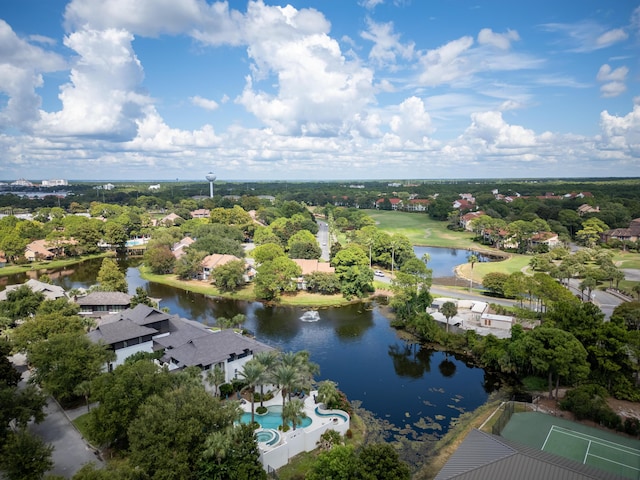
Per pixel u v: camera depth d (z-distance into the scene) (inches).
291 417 2498.8
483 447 1988.2
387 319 5009.8
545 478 1736.0
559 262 7470.5
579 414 2760.8
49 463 2028.8
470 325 4488.2
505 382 3412.9
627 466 2245.3
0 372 2694.4
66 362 2741.1
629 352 3169.3
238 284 6363.2
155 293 6146.7
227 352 3193.9
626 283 5944.9
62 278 6850.4
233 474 1999.3
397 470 1907.0
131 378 2383.1
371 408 3038.9
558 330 3056.1
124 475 1814.7
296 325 4813.0
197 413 2130.9
